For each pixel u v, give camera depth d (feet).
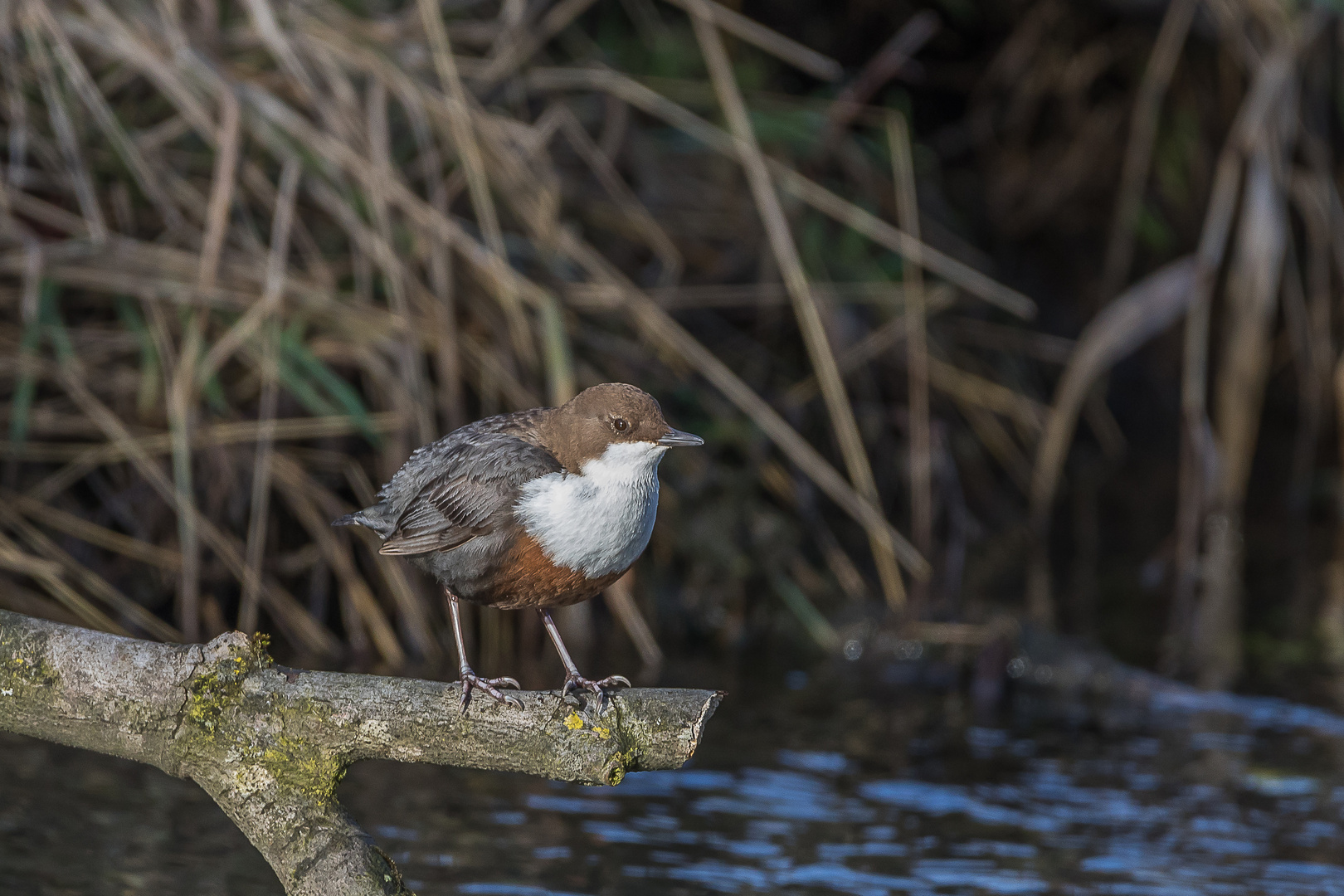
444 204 37.58
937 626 39.24
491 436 22.08
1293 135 51.55
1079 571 46.80
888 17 62.44
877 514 40.50
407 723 17.28
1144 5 60.39
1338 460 62.80
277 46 35.68
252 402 37.14
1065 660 37.40
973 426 54.65
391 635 35.14
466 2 43.65
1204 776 30.32
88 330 35.83
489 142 39.78
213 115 36.78
